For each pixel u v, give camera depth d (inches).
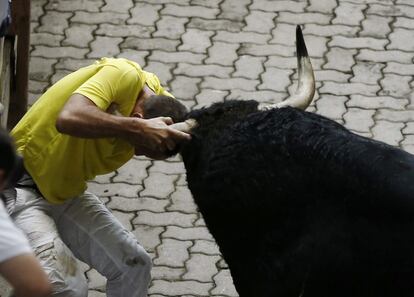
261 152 378.6
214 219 397.1
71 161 430.0
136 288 452.1
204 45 697.6
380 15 735.1
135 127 402.6
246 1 741.3
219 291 522.6
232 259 400.2
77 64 671.8
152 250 545.3
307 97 420.2
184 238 554.3
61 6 721.0
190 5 733.9
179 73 671.1
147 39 698.8
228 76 671.8
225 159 384.5
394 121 643.5
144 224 561.9
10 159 330.3
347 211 359.6
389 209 350.0
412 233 346.6
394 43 709.9
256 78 671.8
